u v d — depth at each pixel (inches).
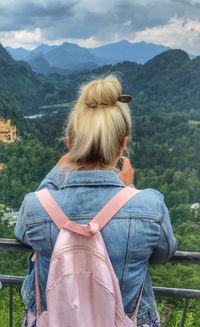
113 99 68.8
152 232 67.7
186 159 4276.6
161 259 72.3
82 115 68.9
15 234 73.9
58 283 64.4
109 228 67.2
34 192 73.0
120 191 69.1
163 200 70.4
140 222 67.5
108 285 64.0
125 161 79.3
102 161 70.0
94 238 65.8
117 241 66.9
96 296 64.0
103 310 63.7
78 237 66.1
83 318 63.2
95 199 68.5
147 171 3809.1
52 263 65.8
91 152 68.8
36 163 3720.5
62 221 68.3
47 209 69.3
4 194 3356.3
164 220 68.9
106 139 67.1
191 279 572.7
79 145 68.2
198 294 97.7
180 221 2566.4
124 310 70.0
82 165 70.6
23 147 3964.1
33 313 75.5
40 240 69.1
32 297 76.4
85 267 65.1
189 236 1660.9
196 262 90.7
